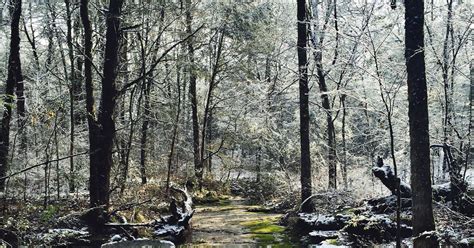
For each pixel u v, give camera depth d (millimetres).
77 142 16250
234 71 25438
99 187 11289
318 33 15633
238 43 23562
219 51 24625
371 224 9961
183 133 29641
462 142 11406
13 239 8789
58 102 13922
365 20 9367
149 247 9039
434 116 12516
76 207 12422
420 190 7324
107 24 11852
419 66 7391
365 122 19969
